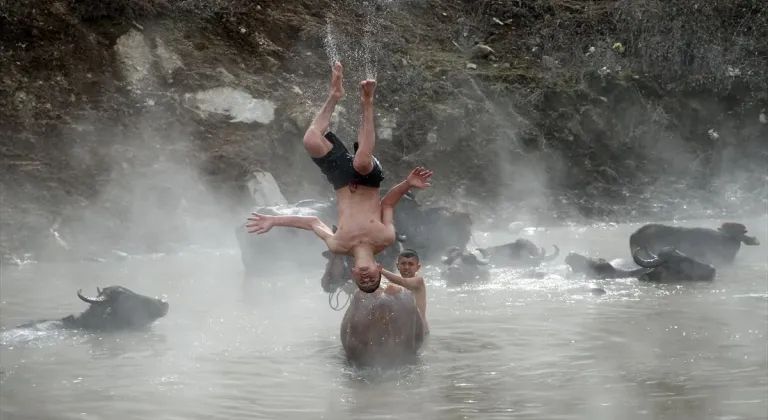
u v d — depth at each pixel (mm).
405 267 10047
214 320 10836
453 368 8594
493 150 21438
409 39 24172
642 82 23594
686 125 23250
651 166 22250
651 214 20656
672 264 13188
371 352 8695
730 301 11617
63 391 7969
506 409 7305
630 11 25312
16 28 19828
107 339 9906
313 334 10094
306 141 7129
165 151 18875
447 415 7164
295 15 23109
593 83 23375
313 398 7695
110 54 20188
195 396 7773
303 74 21812
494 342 9594
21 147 18203
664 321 10461
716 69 24094
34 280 13859
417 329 9094
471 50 24250
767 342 9391
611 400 7504
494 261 14711
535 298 12047
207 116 19906
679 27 24703
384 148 20875
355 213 7074
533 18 25797
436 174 20734
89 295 12594
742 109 23594
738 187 21812
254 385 8094
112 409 7434
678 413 7129
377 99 21828
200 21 21609
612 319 10625
